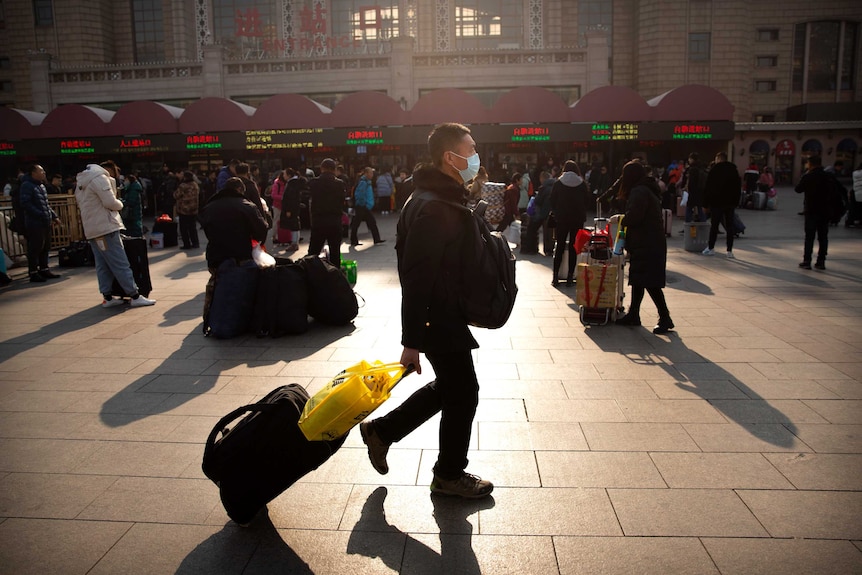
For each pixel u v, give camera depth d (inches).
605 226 307.4
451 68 1341.0
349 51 1622.8
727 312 278.5
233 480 111.2
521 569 102.0
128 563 105.0
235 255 251.9
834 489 124.5
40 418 167.3
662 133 916.6
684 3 1651.1
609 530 112.1
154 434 156.1
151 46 1791.3
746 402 170.7
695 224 466.3
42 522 117.4
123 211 478.6
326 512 119.9
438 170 115.1
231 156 1057.5
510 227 502.0
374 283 362.3
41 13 1728.6
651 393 179.0
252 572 102.3
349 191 853.2
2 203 465.4
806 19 1781.5
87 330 264.8
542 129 921.5
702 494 123.5
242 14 1656.0
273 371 206.2
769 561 102.3
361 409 107.3
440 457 123.0
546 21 1704.0
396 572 101.7
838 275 365.1
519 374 197.5
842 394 175.6
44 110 1416.1
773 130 1424.7
